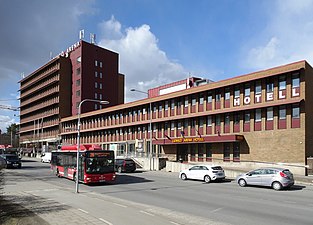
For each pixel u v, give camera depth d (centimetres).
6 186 2252
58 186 2303
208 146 4000
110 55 8644
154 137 4875
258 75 3366
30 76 10300
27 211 1262
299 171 3000
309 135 3120
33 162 6122
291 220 1152
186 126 4350
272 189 2159
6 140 12825
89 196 1766
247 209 1382
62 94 8394
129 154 5072
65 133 7850
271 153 3278
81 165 2445
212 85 3897
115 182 2619
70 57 8606
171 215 1238
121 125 5569
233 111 3650
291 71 3100
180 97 4450
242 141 3566
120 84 9938
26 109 10875
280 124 3238
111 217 1153
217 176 2592
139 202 1585
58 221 1074
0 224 1016
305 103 3045
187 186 2331
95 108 8188
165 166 4188
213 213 1286
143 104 5066
